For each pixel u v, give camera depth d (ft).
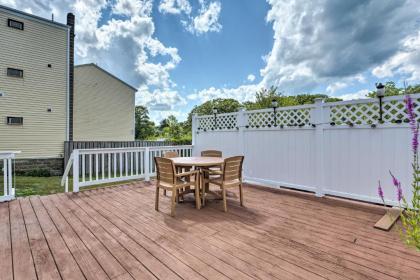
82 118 44.24
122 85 50.21
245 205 11.94
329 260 6.63
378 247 7.39
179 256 6.89
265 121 16.15
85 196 13.76
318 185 13.44
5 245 7.62
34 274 6.01
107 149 16.22
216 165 12.06
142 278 5.83
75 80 43.16
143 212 10.91
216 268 6.25
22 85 31.96
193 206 11.90
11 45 31.04
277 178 15.51
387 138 11.10
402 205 10.52
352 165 12.21
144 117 87.92
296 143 14.47
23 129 32.14
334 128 12.80
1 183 25.13
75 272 6.10
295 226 9.15
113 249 7.33
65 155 33.12
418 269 6.16
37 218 10.11
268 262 6.54
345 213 10.62
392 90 14.39
